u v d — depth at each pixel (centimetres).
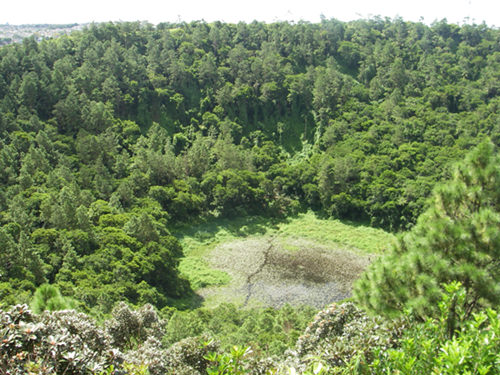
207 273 6331
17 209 5797
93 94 10238
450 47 14862
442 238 1580
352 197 8438
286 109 11706
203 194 8581
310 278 6281
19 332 1020
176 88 11738
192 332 3659
